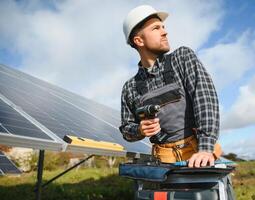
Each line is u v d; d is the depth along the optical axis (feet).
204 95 7.49
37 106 16.96
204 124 7.26
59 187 28.32
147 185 6.81
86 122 19.56
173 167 6.23
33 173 38.37
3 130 10.19
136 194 6.49
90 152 13.37
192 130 7.95
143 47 8.59
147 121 7.50
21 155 51.78
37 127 12.64
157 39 8.36
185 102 7.99
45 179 33.71
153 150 8.48
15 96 16.71
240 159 52.01
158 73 8.32
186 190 5.95
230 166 6.97
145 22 8.45
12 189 27.40
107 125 21.97
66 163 60.80
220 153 7.57
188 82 7.86
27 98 17.87
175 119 7.95
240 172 36.47
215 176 6.07
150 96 8.16
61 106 20.61
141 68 8.80
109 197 25.16
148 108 7.38
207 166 6.16
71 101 25.16
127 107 9.21
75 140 12.41
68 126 15.94
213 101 7.50
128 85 9.11
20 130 11.07
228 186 6.72
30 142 10.31
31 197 24.38
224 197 5.88
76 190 26.99
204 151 6.91
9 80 20.54
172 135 7.98
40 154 15.43
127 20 8.72
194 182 6.19
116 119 26.61
